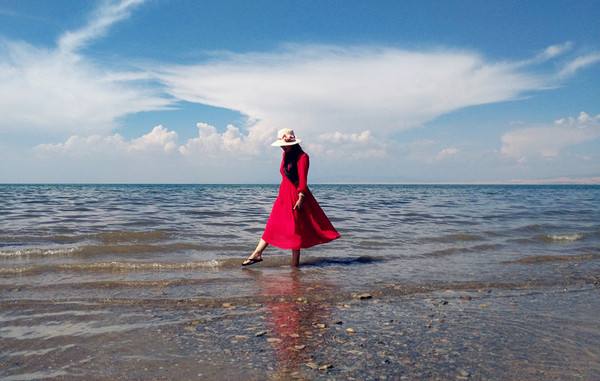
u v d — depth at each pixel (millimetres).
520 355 3365
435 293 5461
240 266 7070
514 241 10344
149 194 39469
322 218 7207
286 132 7020
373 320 4281
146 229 10906
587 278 6465
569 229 12734
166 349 3408
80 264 6531
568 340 3729
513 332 3934
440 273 6691
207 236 10070
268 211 17641
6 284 5441
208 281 5891
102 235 9609
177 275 6250
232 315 4363
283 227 7008
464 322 4234
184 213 16219
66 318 4129
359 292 5414
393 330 3973
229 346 3502
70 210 17031
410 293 5441
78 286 5414
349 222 14133
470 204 26109
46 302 4637
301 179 6902
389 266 7230
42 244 8492
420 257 8141
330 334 3842
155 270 6594
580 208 22797
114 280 5734
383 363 3188
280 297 5102
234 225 12312
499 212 19156
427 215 17109
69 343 3490
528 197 40750
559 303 5020
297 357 3289
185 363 3139
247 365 3121
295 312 4520
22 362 3098
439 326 4102
